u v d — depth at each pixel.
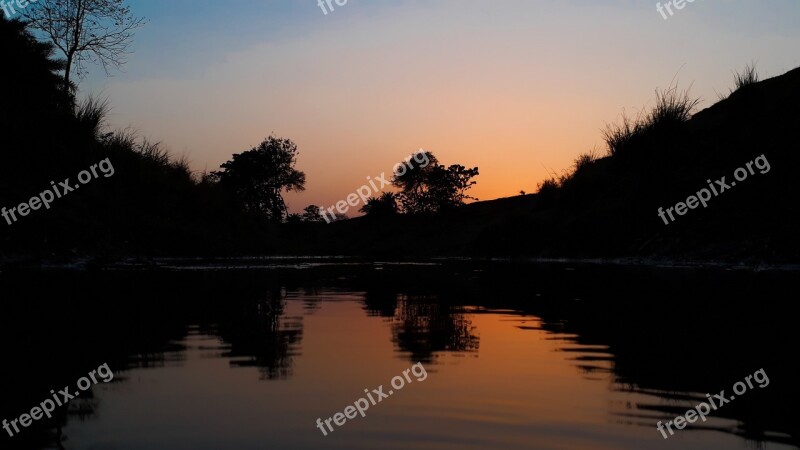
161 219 27.62
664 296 9.42
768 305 8.02
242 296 10.00
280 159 65.06
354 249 66.50
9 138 19.92
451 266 23.72
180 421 3.20
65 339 5.66
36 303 8.34
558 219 33.06
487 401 3.61
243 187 63.47
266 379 4.13
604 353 5.11
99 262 17.80
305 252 49.03
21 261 16.08
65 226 19.12
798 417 3.32
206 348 5.27
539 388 3.91
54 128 22.48
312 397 3.68
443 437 2.98
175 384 3.99
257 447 2.83
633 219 24.62
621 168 28.95
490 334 6.14
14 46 21.78
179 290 10.68
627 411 3.42
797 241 15.84
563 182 36.97
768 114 22.61
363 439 2.94
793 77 24.12
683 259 18.78
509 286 12.49
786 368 4.45
